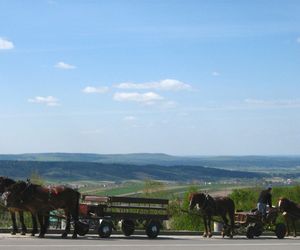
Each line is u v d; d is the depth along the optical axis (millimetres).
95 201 29141
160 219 29828
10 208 26859
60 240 24938
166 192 53625
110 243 24344
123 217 28766
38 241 23812
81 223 27891
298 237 35906
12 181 27562
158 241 27094
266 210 34719
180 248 23328
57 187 27203
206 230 32844
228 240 30062
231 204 33438
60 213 30266
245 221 34156
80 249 20938
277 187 57531
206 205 32594
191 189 51094
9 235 27281
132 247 22734
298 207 36375
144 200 29406
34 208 26641
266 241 30203
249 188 55406
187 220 45594
